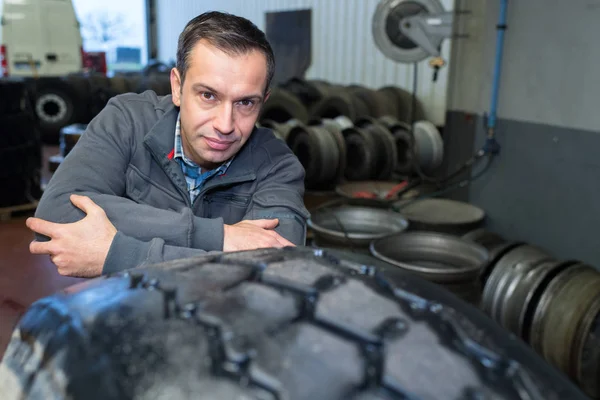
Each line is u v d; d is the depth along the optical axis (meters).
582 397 0.40
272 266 0.52
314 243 2.12
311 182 3.18
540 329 1.68
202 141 0.85
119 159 0.95
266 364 0.37
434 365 0.38
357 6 5.00
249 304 0.44
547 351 1.66
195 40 0.80
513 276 1.82
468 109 2.88
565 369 1.63
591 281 1.65
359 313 0.43
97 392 0.36
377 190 2.94
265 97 0.87
